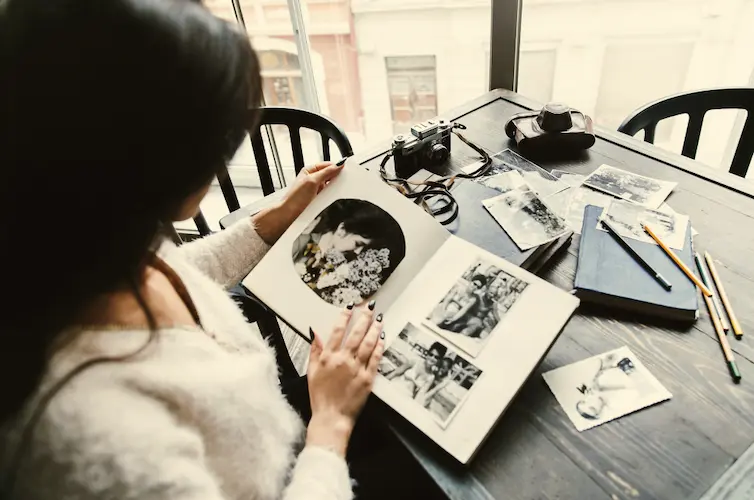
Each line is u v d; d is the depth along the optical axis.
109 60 0.34
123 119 0.35
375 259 0.74
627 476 0.55
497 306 0.67
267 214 0.83
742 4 1.71
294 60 2.02
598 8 1.88
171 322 0.54
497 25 1.47
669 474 0.54
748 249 0.79
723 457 0.55
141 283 0.48
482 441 0.57
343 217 0.79
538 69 2.08
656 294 0.70
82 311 0.40
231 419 0.52
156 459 0.42
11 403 0.35
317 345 0.67
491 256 0.72
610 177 0.97
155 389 0.46
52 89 0.33
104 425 0.40
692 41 1.89
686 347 0.66
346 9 2.09
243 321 0.69
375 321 0.68
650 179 0.96
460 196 0.93
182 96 0.37
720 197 0.90
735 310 0.70
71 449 0.39
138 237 0.39
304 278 0.74
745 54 1.74
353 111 2.43
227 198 1.26
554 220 0.85
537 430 0.59
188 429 0.48
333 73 2.22
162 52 0.36
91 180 0.34
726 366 0.63
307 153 2.30
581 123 1.07
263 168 1.29
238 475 0.54
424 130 1.02
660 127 2.12
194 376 0.50
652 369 0.64
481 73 2.24
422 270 0.72
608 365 0.65
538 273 0.79
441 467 0.57
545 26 1.95
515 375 0.61
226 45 0.41
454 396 0.60
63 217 0.34
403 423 0.62
